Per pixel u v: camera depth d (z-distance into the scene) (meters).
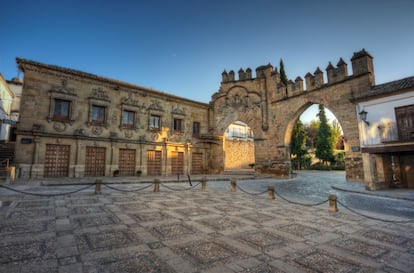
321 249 4.54
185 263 3.76
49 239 4.69
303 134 42.03
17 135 16.45
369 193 12.23
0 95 23.38
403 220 6.82
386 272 3.64
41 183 13.36
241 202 9.56
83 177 18.62
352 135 17.70
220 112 28.41
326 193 12.87
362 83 17.36
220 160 27.61
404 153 14.48
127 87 22.05
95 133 19.78
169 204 8.73
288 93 23.31
